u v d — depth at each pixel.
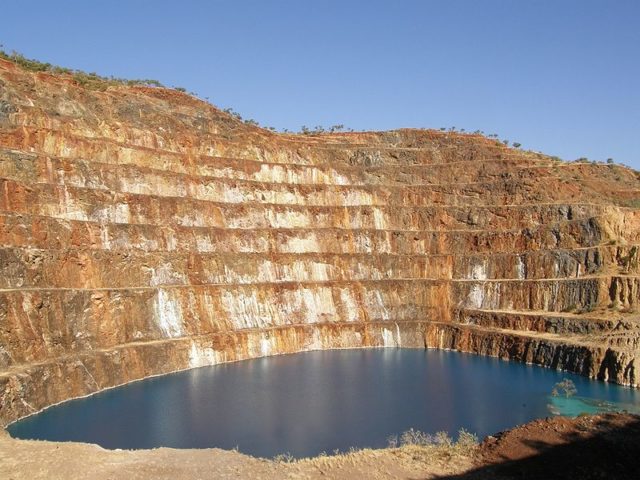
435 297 85.31
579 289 75.50
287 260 82.56
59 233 61.31
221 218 81.88
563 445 31.52
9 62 81.62
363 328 81.25
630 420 33.78
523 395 53.59
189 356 64.75
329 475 30.06
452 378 60.69
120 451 32.66
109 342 59.03
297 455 37.72
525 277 83.62
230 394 53.22
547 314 75.31
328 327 79.56
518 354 70.75
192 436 41.31
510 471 29.64
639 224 83.94
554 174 100.38
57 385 49.91
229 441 40.38
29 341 50.62
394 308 85.12
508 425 44.50
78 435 41.25
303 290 81.06
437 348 80.25
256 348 72.25
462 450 33.34
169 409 48.03
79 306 56.75
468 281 84.75
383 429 43.22
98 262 62.84
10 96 75.31
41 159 67.06
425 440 39.16
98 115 86.38
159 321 65.19
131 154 80.00
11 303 50.22
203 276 73.12
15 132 69.62
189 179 82.25
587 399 52.38
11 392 44.97
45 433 41.53
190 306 68.75
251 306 75.25
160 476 28.80
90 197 68.44
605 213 87.44
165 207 75.81
